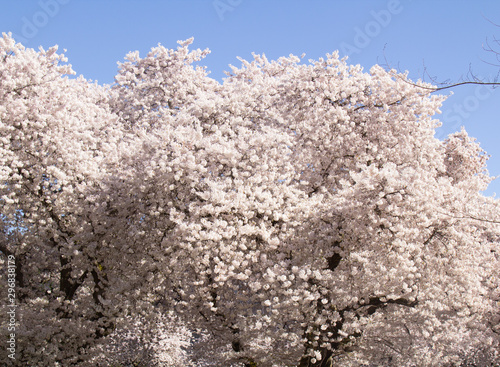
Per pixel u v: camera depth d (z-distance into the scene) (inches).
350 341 539.5
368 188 508.4
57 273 670.5
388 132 663.8
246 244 534.0
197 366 712.4
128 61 847.7
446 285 553.0
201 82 837.8
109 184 569.0
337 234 529.7
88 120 669.9
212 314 582.6
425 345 576.4
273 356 523.2
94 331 565.9
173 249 531.8
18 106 548.7
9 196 538.9
